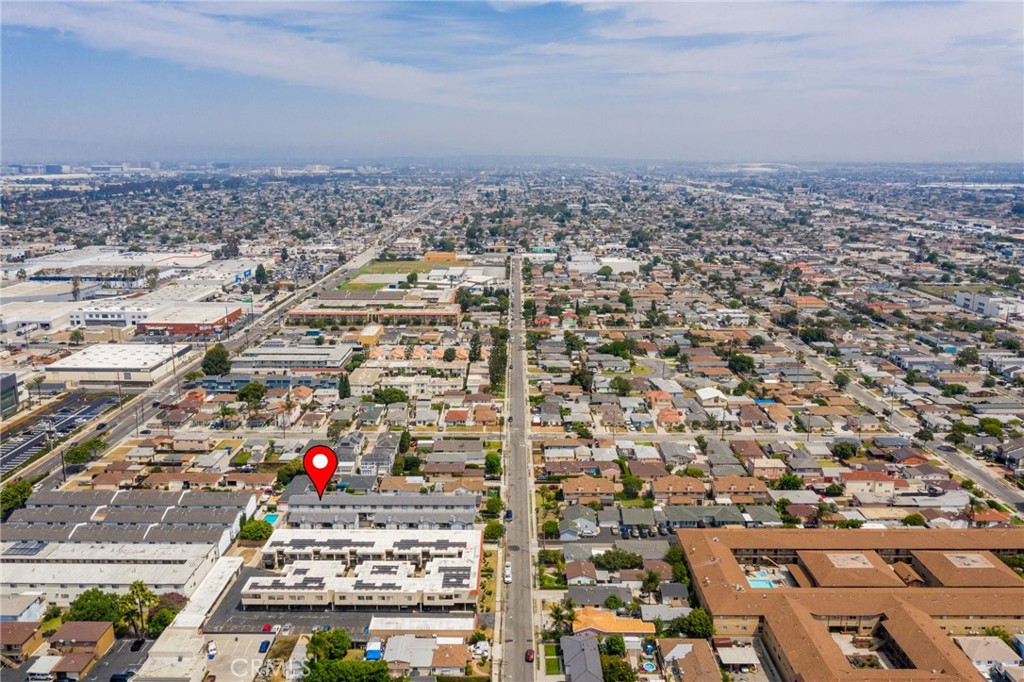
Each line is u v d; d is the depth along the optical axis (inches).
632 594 5669.3
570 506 6943.9
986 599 5315.0
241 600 5497.1
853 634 5236.2
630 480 7352.4
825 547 6107.3
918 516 6860.2
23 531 6269.7
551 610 5487.2
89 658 4815.5
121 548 6067.9
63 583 5595.5
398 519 6683.1
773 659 4977.9
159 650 4854.8
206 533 6314.0
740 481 7293.3
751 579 5826.8
